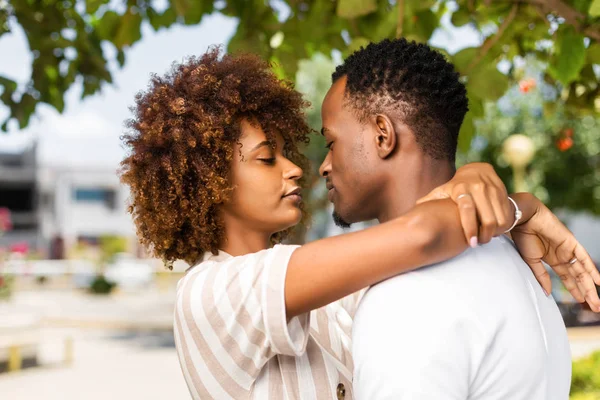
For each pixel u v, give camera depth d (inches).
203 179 61.4
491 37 118.8
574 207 725.9
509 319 46.7
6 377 352.2
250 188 63.4
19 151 1299.2
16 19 154.4
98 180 1285.7
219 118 61.5
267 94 64.3
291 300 49.9
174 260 67.1
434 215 46.2
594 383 229.8
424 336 44.0
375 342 44.9
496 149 695.1
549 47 135.7
